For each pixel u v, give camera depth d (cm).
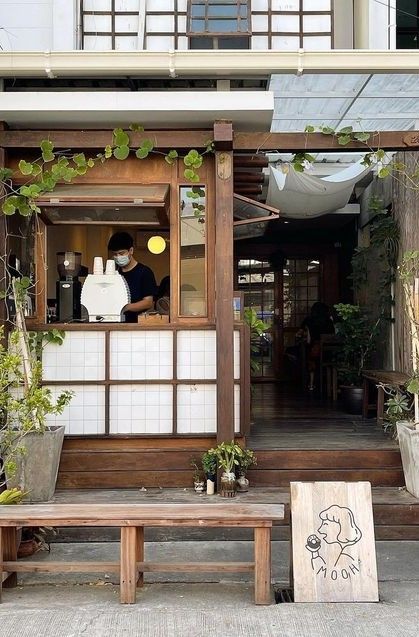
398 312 759
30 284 550
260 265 1254
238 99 542
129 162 589
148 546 501
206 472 551
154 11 682
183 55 542
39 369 511
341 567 397
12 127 578
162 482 570
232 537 513
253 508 409
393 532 516
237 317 618
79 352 582
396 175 750
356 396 796
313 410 840
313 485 406
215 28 676
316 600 392
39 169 552
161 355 582
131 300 654
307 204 866
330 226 1155
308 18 692
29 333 573
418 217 682
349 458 571
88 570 395
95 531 512
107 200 559
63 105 539
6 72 548
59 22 671
